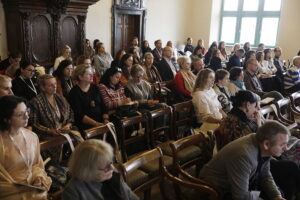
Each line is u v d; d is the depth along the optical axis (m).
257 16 10.87
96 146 1.35
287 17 9.90
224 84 3.54
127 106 3.23
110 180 1.47
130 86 3.69
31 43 5.78
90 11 7.66
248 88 4.48
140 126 2.96
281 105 3.49
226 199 1.90
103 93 3.27
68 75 3.42
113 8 8.23
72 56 6.69
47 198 1.76
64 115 2.60
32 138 1.88
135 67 3.70
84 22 6.78
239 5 11.14
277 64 7.52
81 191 1.35
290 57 10.05
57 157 2.19
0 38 5.75
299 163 2.42
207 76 3.13
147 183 1.99
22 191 1.67
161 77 5.30
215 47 8.18
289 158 2.43
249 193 1.78
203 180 1.93
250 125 2.32
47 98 2.52
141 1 9.02
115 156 2.46
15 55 4.69
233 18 11.33
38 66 5.14
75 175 1.35
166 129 2.93
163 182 2.04
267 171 2.00
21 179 1.75
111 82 3.36
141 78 3.82
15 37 5.74
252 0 10.88
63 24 6.35
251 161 1.76
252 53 6.27
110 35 8.39
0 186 1.63
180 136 3.10
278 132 1.72
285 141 1.73
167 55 5.38
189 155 2.50
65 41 6.46
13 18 5.66
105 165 1.34
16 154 1.75
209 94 3.22
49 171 2.00
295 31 9.84
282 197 2.01
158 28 10.10
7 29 5.81
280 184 2.19
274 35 10.69
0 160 1.70
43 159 2.17
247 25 11.14
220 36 11.70
